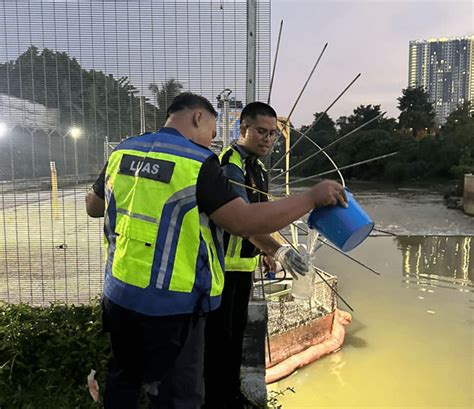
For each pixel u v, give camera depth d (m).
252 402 2.37
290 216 1.43
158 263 1.35
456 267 9.32
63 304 2.85
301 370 4.84
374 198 25.61
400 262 9.76
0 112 3.03
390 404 4.21
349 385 4.50
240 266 2.04
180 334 1.42
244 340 2.54
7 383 2.35
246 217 1.38
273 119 2.00
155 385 1.44
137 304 1.37
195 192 1.36
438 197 26.02
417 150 37.47
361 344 5.46
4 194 3.17
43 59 2.95
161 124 2.94
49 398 2.30
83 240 3.20
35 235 3.20
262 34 2.78
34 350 2.45
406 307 6.83
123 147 1.56
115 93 2.94
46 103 3.00
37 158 3.10
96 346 2.44
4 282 3.16
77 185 3.11
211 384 2.06
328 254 10.30
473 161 31.34
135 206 1.39
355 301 7.10
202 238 1.42
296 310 5.13
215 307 1.49
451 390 4.42
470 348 5.36
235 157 1.98
